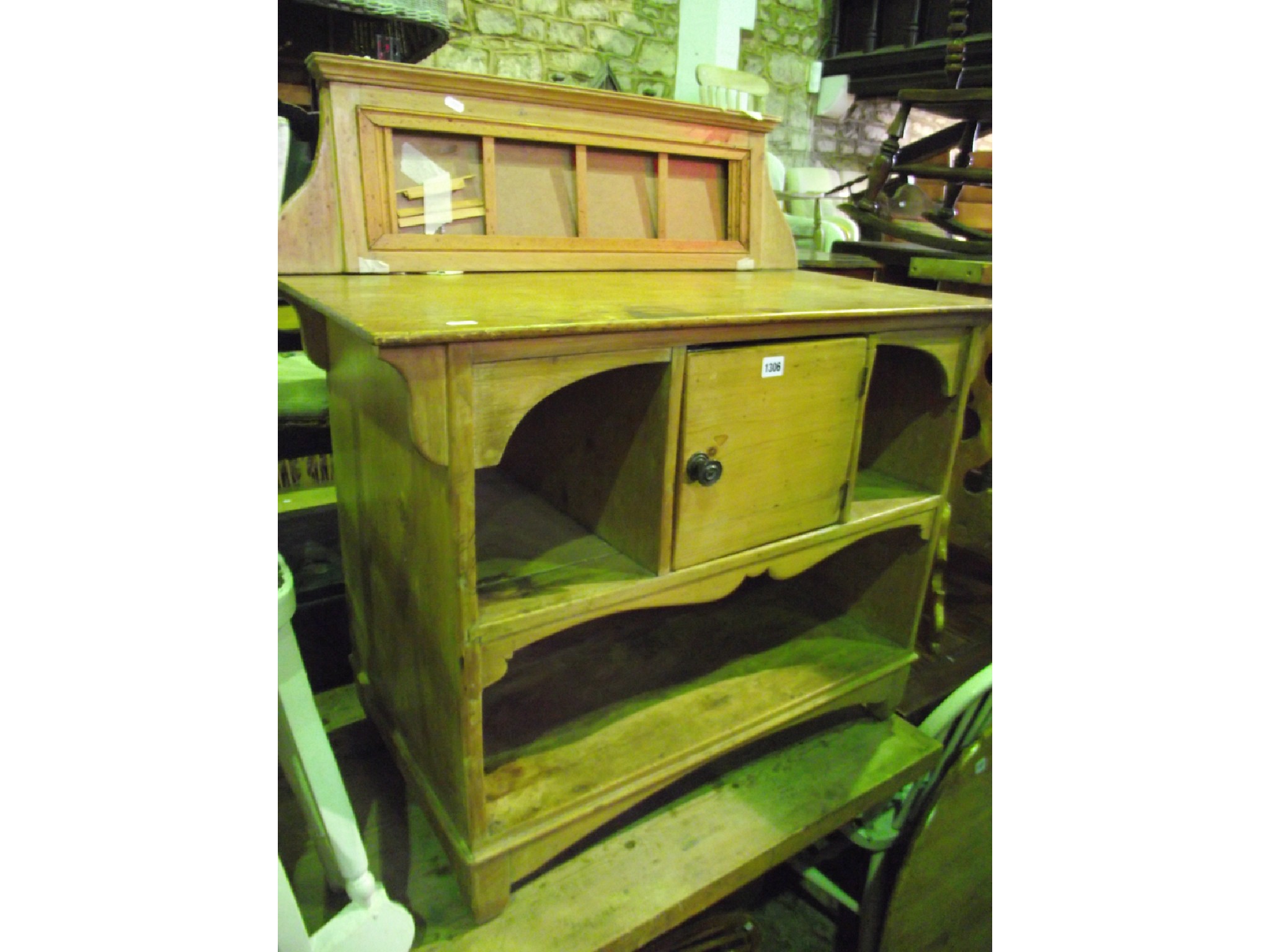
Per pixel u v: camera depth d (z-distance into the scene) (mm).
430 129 1076
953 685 1745
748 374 884
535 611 810
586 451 990
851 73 4441
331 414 1087
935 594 1348
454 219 1124
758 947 1447
